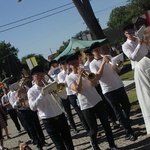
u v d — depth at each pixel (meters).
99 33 16.92
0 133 8.79
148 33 2.65
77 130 8.34
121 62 6.07
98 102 5.70
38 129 7.66
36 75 5.35
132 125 7.08
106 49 16.84
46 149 7.64
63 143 5.37
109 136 5.79
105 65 6.07
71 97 7.34
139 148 5.68
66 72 7.67
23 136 10.76
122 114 6.07
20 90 7.12
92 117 5.70
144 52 5.96
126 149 5.82
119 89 6.07
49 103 5.28
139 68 2.67
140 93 2.69
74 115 11.21
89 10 16.52
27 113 7.59
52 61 9.56
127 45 6.37
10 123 16.48
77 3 16.22
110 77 6.05
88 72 5.74
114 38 38.06
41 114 5.34
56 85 5.20
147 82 2.63
